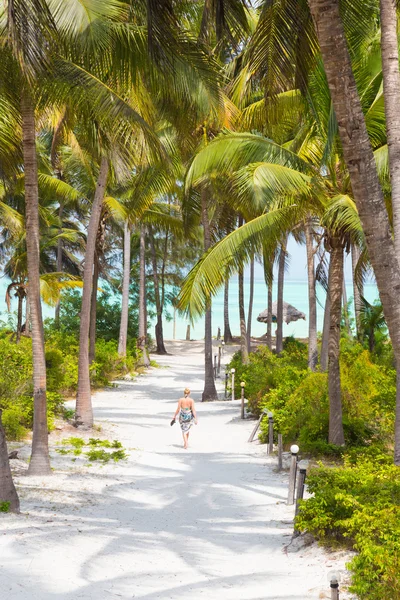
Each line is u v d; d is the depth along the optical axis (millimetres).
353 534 6852
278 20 8414
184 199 27641
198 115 12352
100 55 10766
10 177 13766
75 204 39375
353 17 9484
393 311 6281
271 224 13445
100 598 5387
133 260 52812
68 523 7809
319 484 7719
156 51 8336
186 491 10625
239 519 8828
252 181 12281
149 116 13133
